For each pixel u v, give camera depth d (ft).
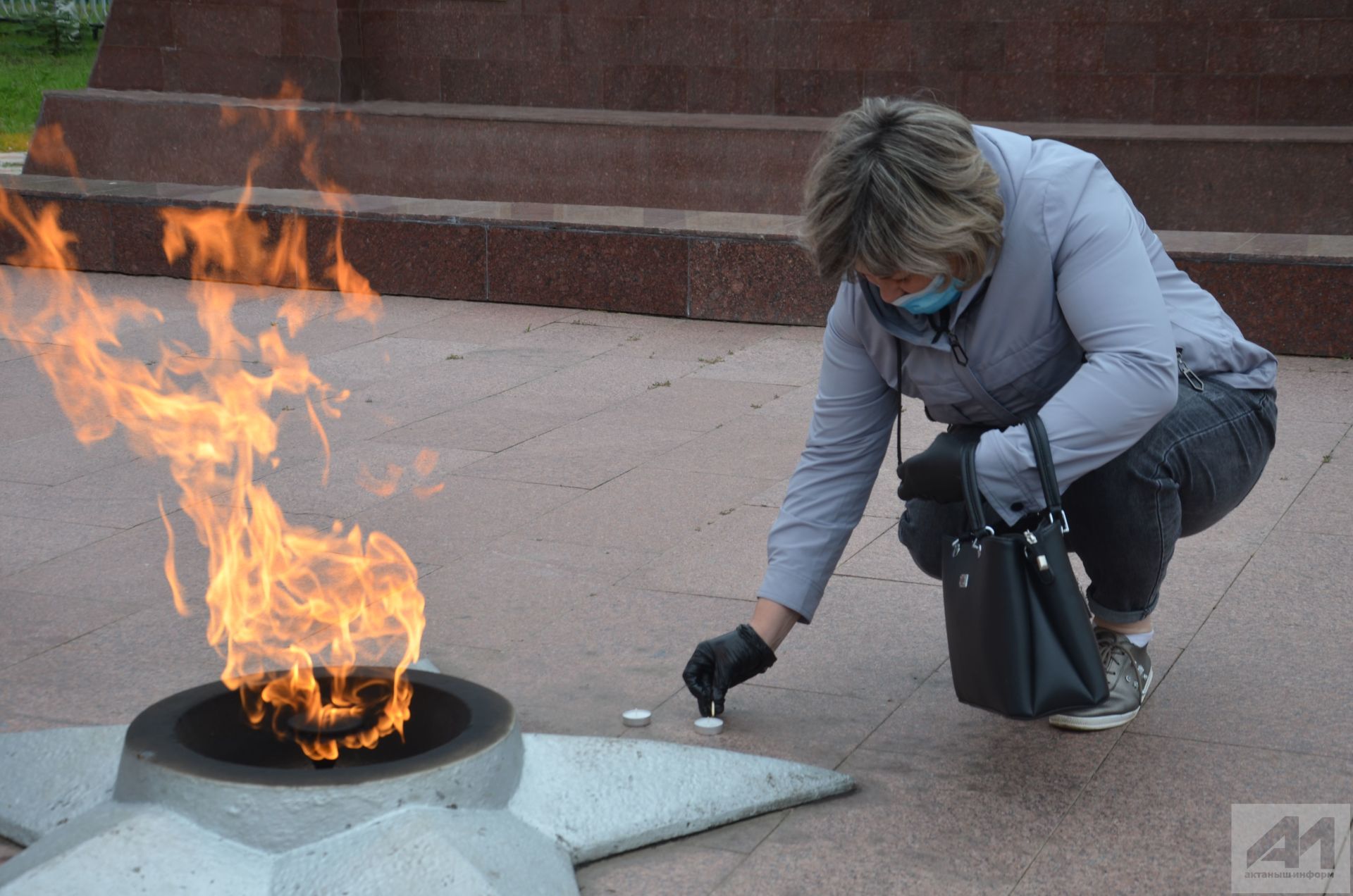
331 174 36.37
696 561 14.25
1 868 8.05
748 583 13.65
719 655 10.36
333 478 17.24
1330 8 32.45
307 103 37.88
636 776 9.22
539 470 17.56
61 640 12.31
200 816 7.95
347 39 38.24
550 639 12.32
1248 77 33.35
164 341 25.14
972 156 8.18
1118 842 8.87
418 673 9.61
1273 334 23.54
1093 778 9.72
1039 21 34.45
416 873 7.59
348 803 7.93
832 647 12.10
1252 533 14.80
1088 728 10.36
